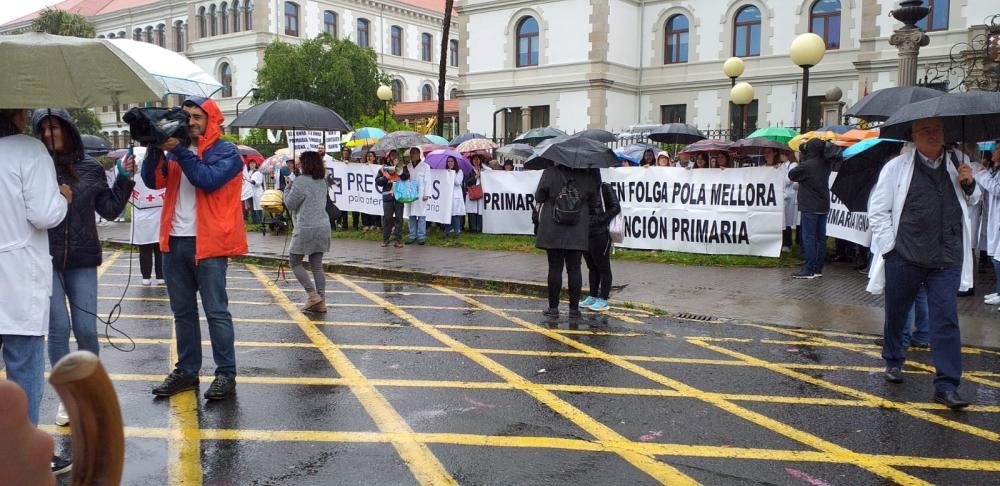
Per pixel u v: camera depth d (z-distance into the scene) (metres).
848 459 4.45
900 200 5.58
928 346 7.16
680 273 11.25
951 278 5.45
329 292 10.29
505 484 4.05
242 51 49.88
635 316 8.64
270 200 13.46
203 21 52.09
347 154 18.75
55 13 44.00
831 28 29.75
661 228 13.12
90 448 1.08
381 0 56.59
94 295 4.87
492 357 6.72
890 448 4.63
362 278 11.72
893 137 6.11
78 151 4.62
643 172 13.20
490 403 5.41
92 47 4.15
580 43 33.19
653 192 13.14
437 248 14.52
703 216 12.66
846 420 5.13
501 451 4.51
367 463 4.31
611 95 33.25
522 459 4.39
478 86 36.59
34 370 4.01
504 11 35.44
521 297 10.04
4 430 1.03
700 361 6.66
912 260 5.53
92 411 1.08
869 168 6.55
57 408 5.25
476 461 4.35
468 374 6.15
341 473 4.17
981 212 10.16
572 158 7.96
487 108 36.47
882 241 5.71
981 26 24.02
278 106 10.56
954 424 5.07
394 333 7.67
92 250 4.79
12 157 3.84
